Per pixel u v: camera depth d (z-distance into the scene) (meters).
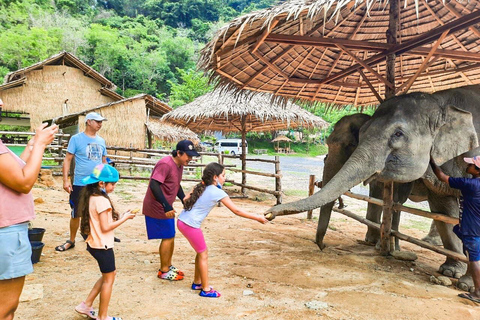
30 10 51.97
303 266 4.71
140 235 6.26
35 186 10.72
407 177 4.31
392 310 3.37
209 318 3.10
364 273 4.52
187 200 3.65
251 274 4.31
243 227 7.36
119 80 60.78
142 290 3.71
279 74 7.18
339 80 8.09
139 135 19.09
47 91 24.44
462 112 4.41
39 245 4.47
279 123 14.59
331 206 5.52
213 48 4.77
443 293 3.93
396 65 7.50
